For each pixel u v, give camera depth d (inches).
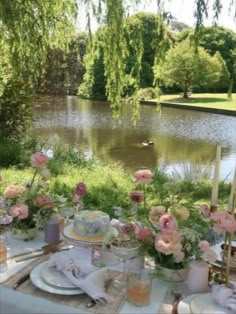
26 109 284.2
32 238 60.2
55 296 44.5
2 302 45.2
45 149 266.2
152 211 55.6
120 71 158.7
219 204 149.1
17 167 212.4
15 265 51.5
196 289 47.1
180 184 187.2
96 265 49.9
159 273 48.8
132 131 458.9
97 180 186.7
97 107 681.0
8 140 269.0
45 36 175.9
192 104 737.6
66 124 486.0
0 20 156.1
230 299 43.2
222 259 52.6
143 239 50.8
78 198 66.7
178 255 47.7
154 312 42.8
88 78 186.7
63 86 614.9
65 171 204.8
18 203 62.0
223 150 370.3
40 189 66.6
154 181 187.9
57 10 172.2
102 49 159.3
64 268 47.5
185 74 644.1
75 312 42.1
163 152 354.0
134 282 43.7
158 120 573.3
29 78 181.6
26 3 162.2
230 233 47.1
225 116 655.8
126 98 166.6
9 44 167.6
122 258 51.1
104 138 407.5
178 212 54.2
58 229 59.2
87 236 50.8
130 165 300.7
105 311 42.4
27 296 44.5
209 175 221.6
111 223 60.7
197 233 50.4
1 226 60.9
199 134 462.9
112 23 148.2
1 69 249.8
